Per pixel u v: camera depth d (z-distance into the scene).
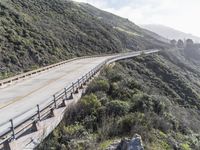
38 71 37.22
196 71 106.12
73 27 74.31
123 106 19.11
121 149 13.77
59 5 84.88
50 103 16.55
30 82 30.45
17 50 41.03
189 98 53.41
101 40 79.75
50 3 80.25
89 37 75.00
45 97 21.94
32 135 13.06
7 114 17.06
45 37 53.69
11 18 49.81
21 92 24.75
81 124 17.28
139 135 14.67
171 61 99.12
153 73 61.38
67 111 18.11
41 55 45.31
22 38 45.62
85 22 85.56
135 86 26.91
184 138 18.62
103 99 20.95
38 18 62.81
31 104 19.70
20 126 12.70
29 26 52.53
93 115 18.25
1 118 16.08
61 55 52.78
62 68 43.19
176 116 23.95
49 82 29.84
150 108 19.92
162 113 20.31
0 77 31.23
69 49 59.69
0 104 20.02
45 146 13.70
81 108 19.11
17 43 42.66
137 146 13.26
